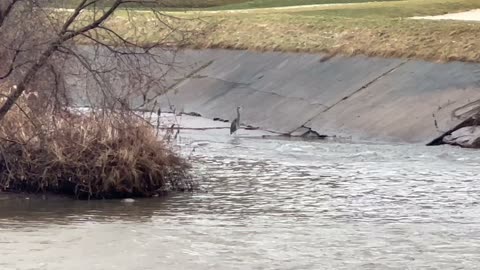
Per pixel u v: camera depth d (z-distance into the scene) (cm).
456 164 5281
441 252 3114
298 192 4291
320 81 7838
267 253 3056
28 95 4044
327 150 5928
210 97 8262
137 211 3731
